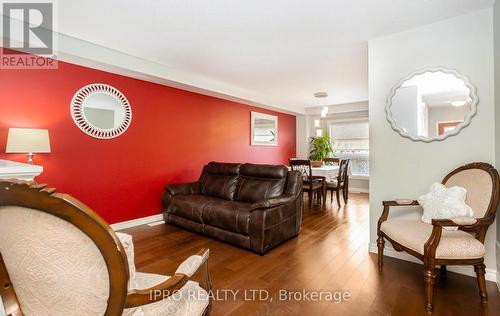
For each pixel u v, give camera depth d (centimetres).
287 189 316
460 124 214
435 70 224
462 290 189
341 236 312
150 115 375
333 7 208
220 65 351
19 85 259
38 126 271
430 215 204
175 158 411
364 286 196
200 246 281
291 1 200
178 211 339
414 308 168
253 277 211
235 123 527
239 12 217
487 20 204
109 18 226
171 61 336
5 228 62
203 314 106
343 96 543
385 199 253
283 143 670
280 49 295
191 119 437
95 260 63
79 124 302
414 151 237
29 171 194
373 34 253
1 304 67
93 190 316
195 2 202
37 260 63
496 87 197
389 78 251
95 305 67
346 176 500
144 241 297
